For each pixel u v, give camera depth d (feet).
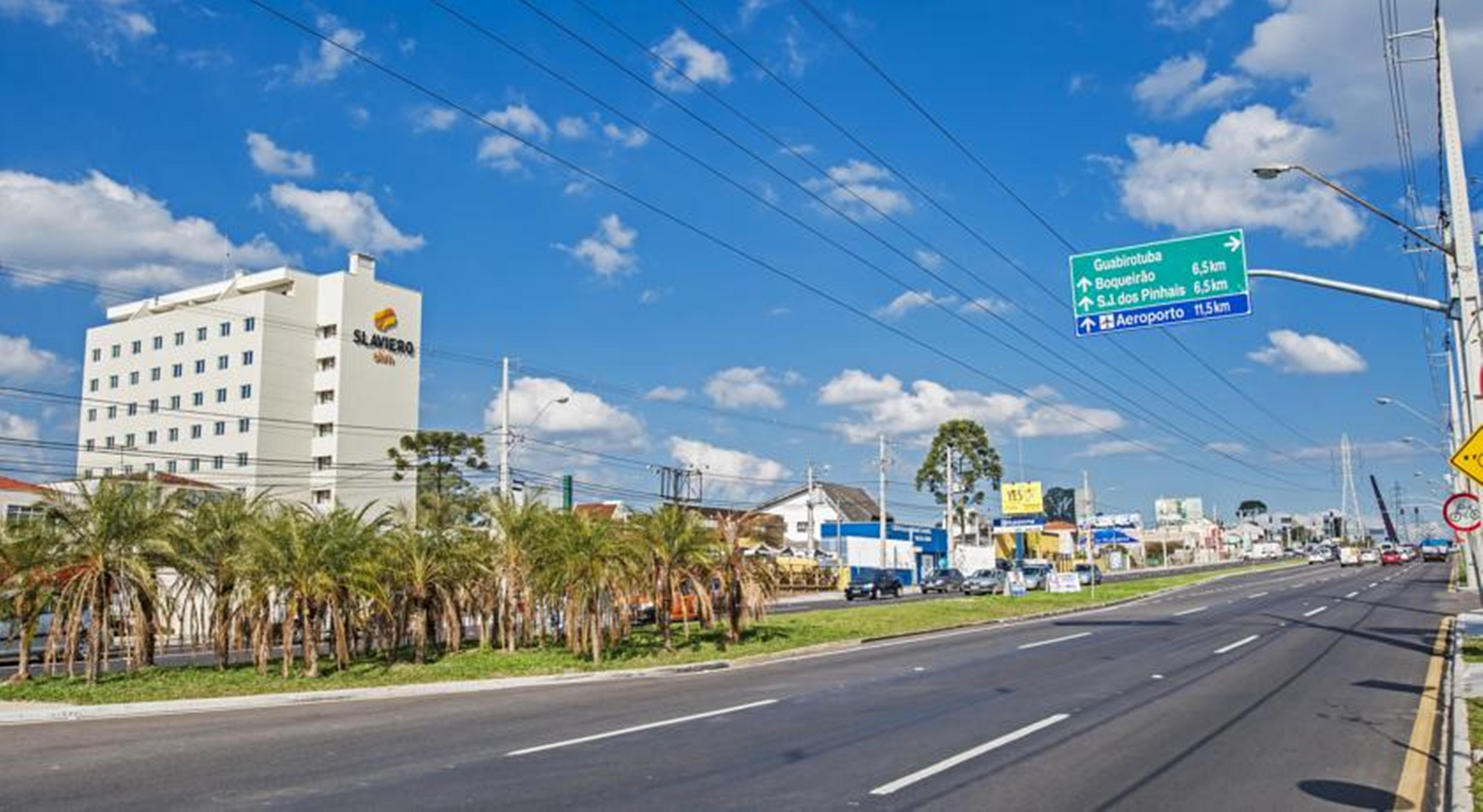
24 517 67.31
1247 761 36.01
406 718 48.93
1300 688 55.62
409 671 69.15
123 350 295.69
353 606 72.18
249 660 82.94
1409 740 40.04
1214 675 61.87
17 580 64.90
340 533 70.08
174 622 94.38
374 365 278.26
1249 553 513.45
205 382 276.00
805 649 84.02
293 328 272.72
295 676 67.41
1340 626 98.02
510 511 84.74
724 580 84.38
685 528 82.07
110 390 296.71
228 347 272.72
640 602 84.74
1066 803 30.04
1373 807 29.76
